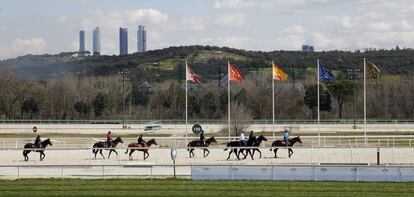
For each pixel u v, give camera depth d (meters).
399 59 191.25
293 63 195.25
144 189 36.44
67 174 41.91
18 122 106.06
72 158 52.59
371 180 38.50
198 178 39.69
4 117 127.75
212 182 38.50
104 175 40.91
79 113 131.62
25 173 42.41
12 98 129.50
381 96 128.38
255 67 195.88
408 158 50.81
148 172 42.12
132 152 51.78
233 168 39.56
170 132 86.38
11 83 133.75
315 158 51.03
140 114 130.38
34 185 37.88
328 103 122.00
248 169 39.41
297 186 36.97
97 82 149.75
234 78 59.22
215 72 197.12
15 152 57.59
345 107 125.94
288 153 53.50
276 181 38.69
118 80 150.12
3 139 69.62
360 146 60.00
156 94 139.25
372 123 101.75
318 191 35.47
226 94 129.12
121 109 136.25
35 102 130.00
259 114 124.44
